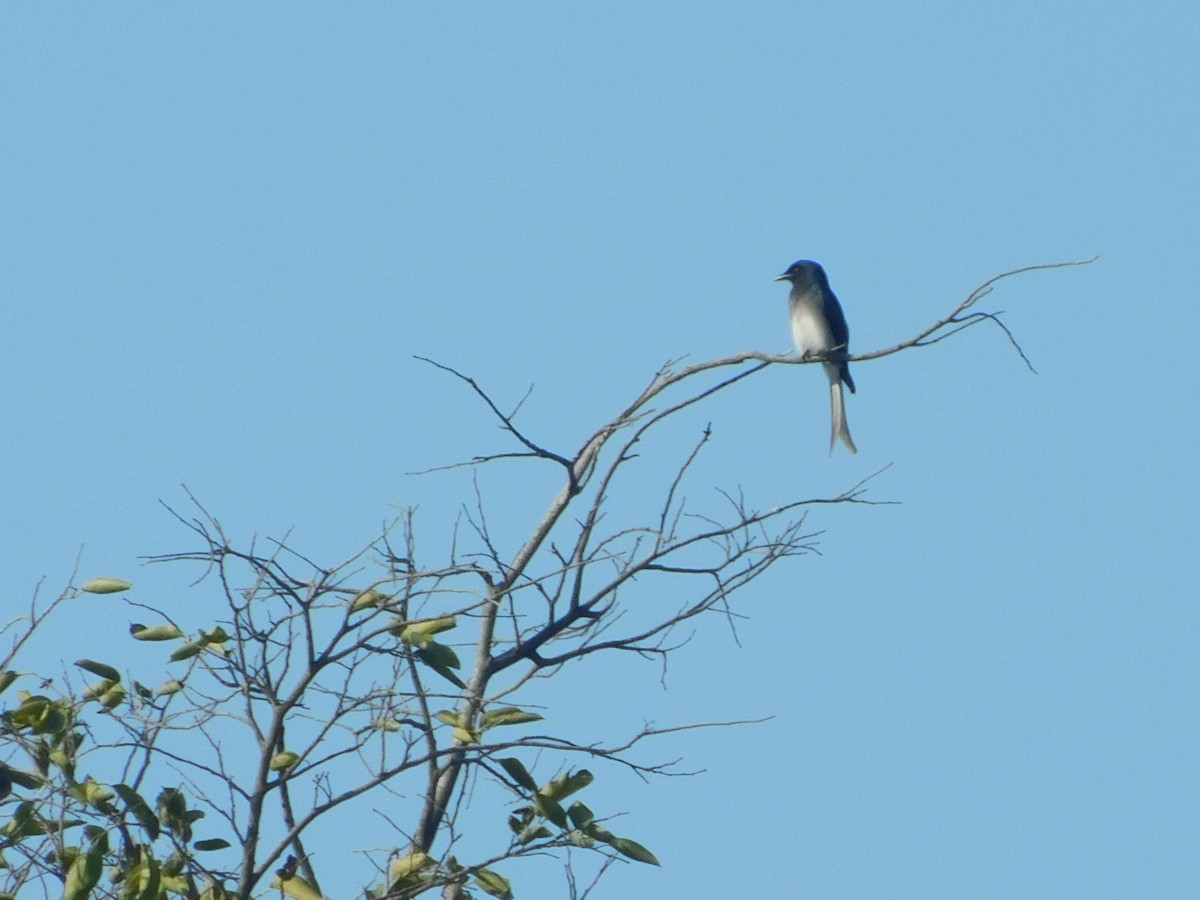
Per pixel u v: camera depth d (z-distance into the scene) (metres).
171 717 11.03
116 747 11.02
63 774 10.89
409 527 11.87
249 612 11.09
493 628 13.89
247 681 11.10
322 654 11.05
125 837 10.98
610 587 13.82
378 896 11.37
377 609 11.14
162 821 11.09
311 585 11.03
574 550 14.05
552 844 11.41
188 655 11.20
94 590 11.08
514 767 11.48
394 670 11.68
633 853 11.38
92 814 10.91
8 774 11.00
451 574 11.19
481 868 11.32
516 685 13.73
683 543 13.66
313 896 11.11
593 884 11.34
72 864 10.55
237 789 11.08
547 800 11.37
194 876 11.09
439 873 11.34
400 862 11.38
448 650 11.12
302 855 11.44
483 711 11.93
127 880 10.39
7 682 10.98
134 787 11.03
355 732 11.22
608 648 13.72
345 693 11.03
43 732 10.88
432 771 12.85
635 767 11.54
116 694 11.21
